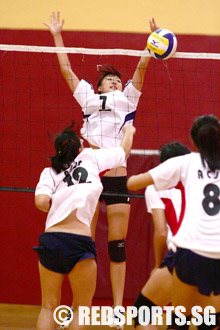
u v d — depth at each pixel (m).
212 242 4.67
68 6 10.48
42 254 5.82
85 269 5.75
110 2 10.48
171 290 5.37
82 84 8.16
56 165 6.19
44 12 10.45
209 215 4.75
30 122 9.92
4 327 8.20
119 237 7.58
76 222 5.86
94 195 5.97
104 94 7.97
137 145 9.77
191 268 4.71
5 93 9.99
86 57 9.93
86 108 8.00
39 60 9.98
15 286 9.70
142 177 5.04
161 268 5.55
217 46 9.86
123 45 9.95
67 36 9.98
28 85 9.98
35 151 9.86
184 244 4.74
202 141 5.03
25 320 8.73
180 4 10.45
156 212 5.76
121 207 7.66
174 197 5.81
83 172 6.07
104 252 9.50
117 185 7.72
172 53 7.39
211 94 9.83
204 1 10.43
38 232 9.73
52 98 9.94
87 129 7.98
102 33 9.98
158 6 10.45
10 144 9.90
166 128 9.81
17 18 10.44
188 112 9.83
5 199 9.80
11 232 9.77
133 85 7.99
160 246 5.72
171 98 9.85
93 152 6.30
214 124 5.07
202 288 4.73
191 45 9.88
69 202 5.87
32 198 9.78
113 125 7.82
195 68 9.86
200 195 4.84
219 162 4.96
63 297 9.55
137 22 10.41
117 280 7.52
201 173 4.93
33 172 9.82
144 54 7.76
